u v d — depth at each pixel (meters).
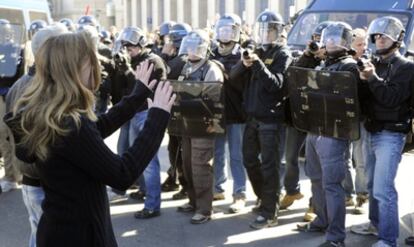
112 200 5.52
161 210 5.23
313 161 4.39
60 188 1.93
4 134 5.73
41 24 6.86
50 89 1.94
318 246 4.11
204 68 4.72
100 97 5.19
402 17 7.61
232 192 5.69
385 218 3.92
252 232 4.63
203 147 4.72
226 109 4.98
